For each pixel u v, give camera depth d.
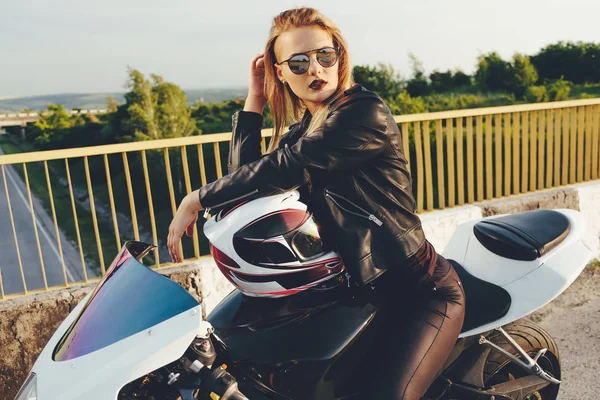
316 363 1.88
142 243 1.98
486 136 4.98
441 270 2.07
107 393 1.50
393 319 2.02
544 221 2.52
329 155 1.81
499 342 2.41
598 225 5.42
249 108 2.33
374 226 1.90
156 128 56.66
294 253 1.84
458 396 2.32
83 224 39.91
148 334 1.56
